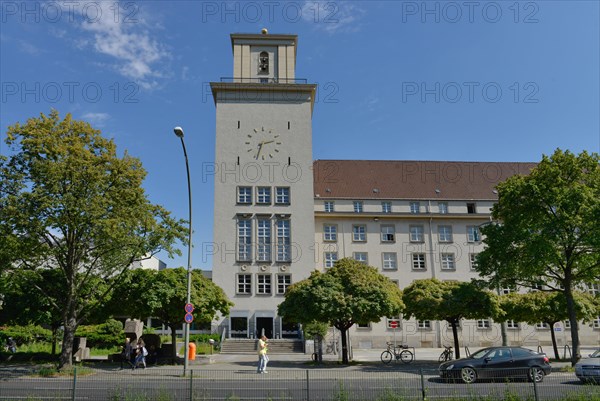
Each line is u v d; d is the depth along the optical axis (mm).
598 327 53062
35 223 24875
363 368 28500
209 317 33531
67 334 26625
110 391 16297
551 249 26094
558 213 26797
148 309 30656
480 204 56031
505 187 30016
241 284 48531
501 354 21688
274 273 48812
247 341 43656
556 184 27594
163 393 15141
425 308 31453
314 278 31609
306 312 30234
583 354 40219
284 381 20406
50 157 26172
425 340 50844
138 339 29547
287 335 47344
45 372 24453
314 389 16797
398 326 50844
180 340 48406
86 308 31422
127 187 27922
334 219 53750
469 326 51781
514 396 14336
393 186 57375
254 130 52531
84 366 29719
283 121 52969
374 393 15703
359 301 29672
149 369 28375
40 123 26438
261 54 55812
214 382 20328
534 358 21516
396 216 54031
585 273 28094
